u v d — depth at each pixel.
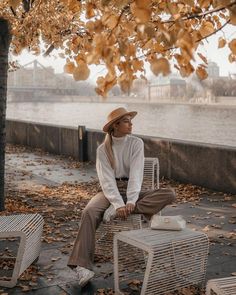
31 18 8.45
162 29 2.20
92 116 78.88
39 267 4.71
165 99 106.94
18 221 4.64
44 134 15.70
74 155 13.89
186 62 2.46
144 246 3.77
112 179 4.55
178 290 3.98
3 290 4.15
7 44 6.95
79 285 4.20
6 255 5.07
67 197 8.39
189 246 3.98
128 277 4.32
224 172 8.50
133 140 4.71
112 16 2.34
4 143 7.16
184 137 45.31
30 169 11.95
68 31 8.88
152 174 5.85
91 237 4.23
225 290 2.91
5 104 7.08
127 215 4.41
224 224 6.39
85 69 2.30
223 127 54.19
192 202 7.80
